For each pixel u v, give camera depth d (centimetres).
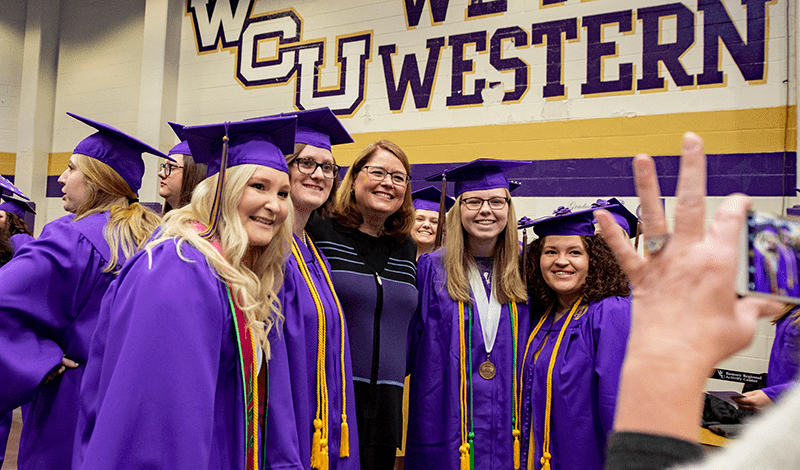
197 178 260
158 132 636
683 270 39
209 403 122
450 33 505
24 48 762
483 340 238
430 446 232
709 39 412
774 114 390
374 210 229
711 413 288
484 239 249
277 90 588
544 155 463
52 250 184
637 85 433
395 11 530
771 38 393
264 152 147
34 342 180
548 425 223
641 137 429
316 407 179
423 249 398
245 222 144
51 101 756
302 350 175
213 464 130
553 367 227
